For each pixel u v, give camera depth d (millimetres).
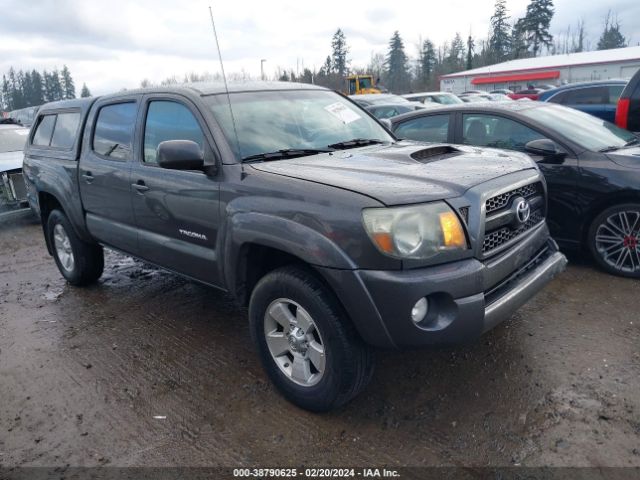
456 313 2672
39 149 5488
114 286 5453
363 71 76562
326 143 3859
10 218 8398
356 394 2980
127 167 4129
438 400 3158
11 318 4801
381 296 2619
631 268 4746
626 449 2658
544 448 2701
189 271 3811
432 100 19172
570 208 4957
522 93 31141
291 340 3068
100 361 3887
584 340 3723
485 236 2891
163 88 3990
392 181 2865
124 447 2924
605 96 9875
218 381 3523
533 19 77438
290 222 2867
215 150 3408
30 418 3246
